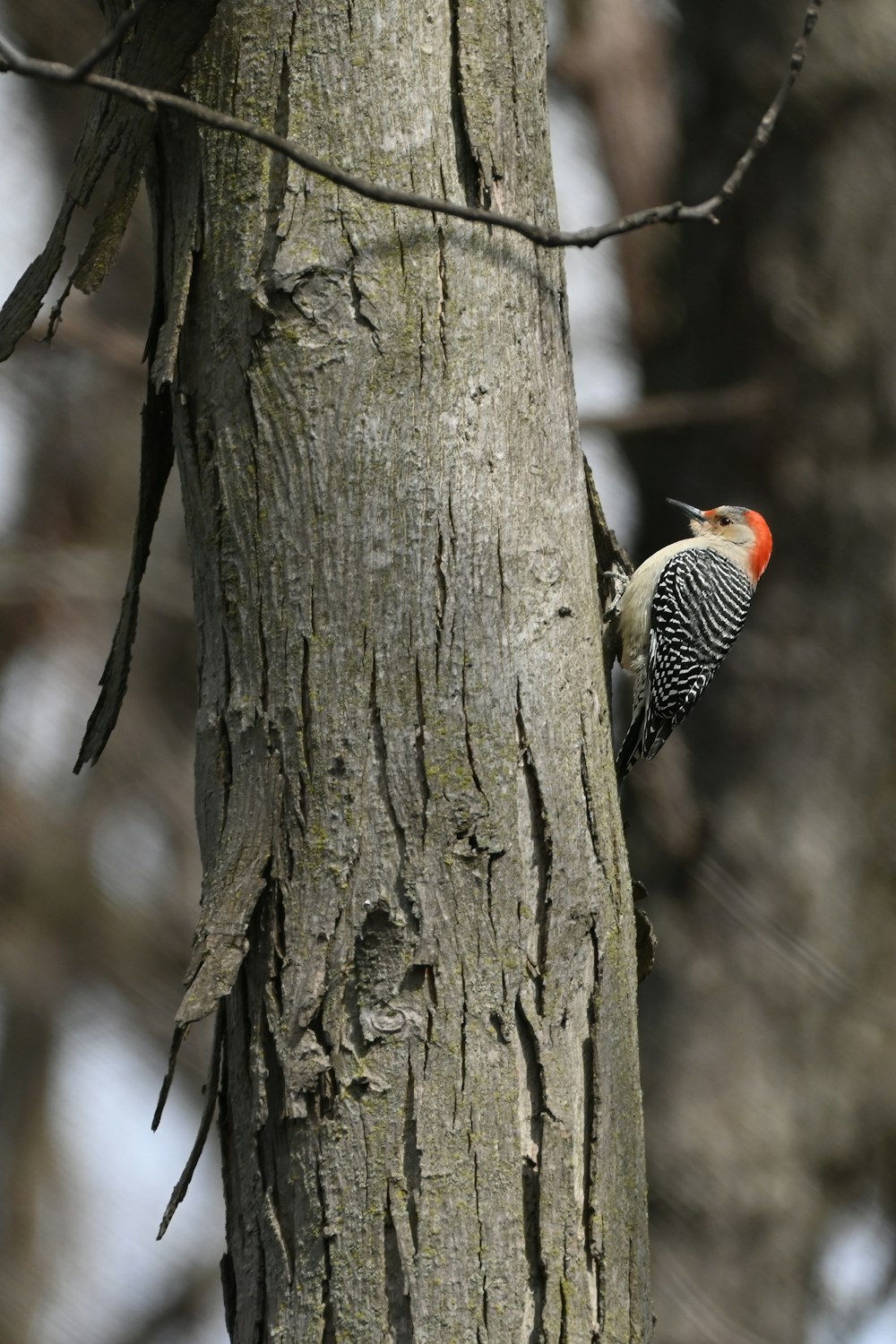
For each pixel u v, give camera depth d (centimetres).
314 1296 650
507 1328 645
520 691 707
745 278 1850
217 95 738
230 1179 696
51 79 605
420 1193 650
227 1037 700
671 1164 1756
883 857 1786
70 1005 2253
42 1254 2298
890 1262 1764
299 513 705
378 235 716
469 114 739
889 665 1794
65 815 2262
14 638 2303
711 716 1861
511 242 744
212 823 714
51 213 2156
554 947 693
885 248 1811
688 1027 1798
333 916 675
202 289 733
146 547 793
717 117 1877
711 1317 1709
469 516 709
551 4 2034
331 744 689
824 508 1812
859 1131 1752
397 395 709
